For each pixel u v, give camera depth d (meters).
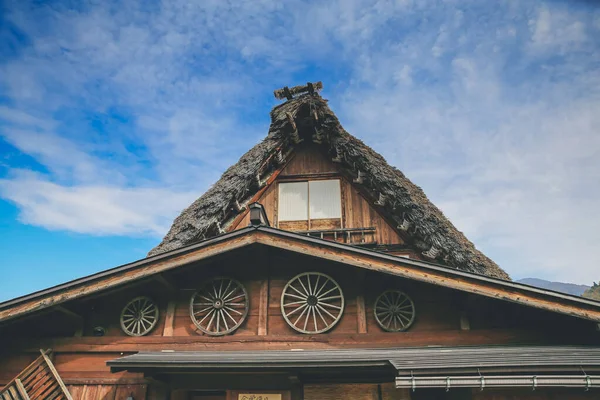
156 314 8.04
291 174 11.17
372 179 10.00
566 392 5.81
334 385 6.90
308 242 7.08
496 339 7.09
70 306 8.02
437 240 8.75
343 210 10.54
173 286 8.02
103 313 8.23
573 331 6.97
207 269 8.20
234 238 7.28
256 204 7.60
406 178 10.64
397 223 9.98
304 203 10.80
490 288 6.40
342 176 10.95
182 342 7.73
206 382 7.23
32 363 7.63
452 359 5.86
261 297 7.88
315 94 11.63
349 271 7.88
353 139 10.46
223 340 7.65
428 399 6.53
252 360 6.30
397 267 6.71
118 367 6.77
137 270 7.32
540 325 7.10
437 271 6.57
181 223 9.55
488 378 5.47
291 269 8.05
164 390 7.39
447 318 7.38
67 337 8.06
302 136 11.52
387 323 7.48
